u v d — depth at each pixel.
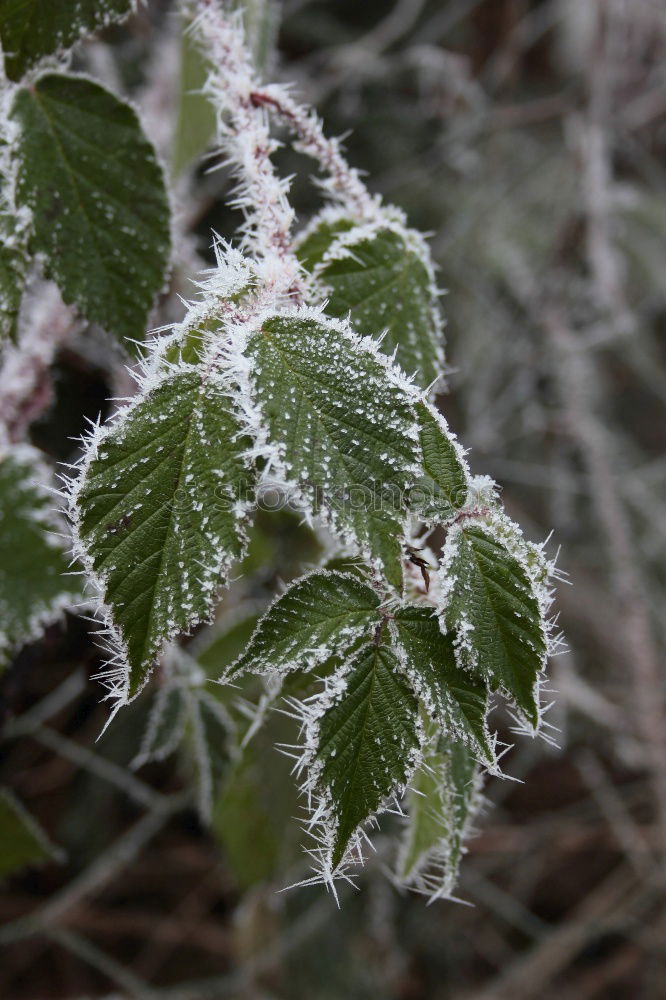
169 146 0.78
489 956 1.93
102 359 0.87
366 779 0.45
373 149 1.70
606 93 1.51
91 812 1.66
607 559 1.97
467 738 0.46
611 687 1.81
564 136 1.92
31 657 0.63
